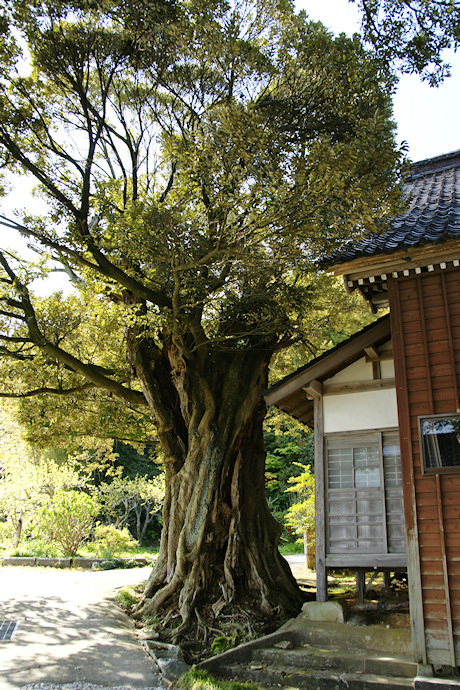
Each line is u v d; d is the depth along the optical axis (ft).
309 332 40.88
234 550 29.37
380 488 25.90
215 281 28.40
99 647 22.75
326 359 27.02
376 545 25.18
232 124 20.70
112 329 39.73
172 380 34.47
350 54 23.71
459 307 21.52
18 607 27.96
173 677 20.15
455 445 20.25
